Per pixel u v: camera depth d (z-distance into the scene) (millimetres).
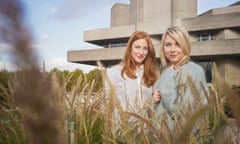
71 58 28016
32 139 127
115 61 26531
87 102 1394
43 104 129
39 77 124
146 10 26156
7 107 1351
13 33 105
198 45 21844
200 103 927
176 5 25219
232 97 207
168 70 1755
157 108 1727
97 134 1294
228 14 21734
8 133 1274
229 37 21906
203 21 22859
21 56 112
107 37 28125
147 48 2328
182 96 1190
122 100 1888
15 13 104
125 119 876
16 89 126
